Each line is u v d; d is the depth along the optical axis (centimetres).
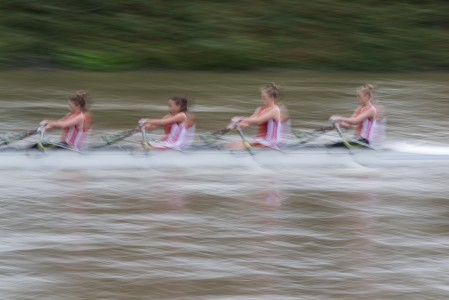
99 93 9081
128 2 11944
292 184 5525
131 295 3741
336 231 4609
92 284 3838
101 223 4641
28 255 4144
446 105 8644
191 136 5975
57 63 10894
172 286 3838
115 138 6072
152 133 7162
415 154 6212
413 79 10731
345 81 10400
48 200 5031
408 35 12012
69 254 4172
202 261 4128
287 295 3784
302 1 12419
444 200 5238
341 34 11931
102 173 5656
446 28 12275
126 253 4203
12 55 10844
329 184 5559
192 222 4697
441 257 4247
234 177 5662
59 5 11769
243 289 3831
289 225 4688
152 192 5259
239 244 4369
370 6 12475
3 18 11456
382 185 5566
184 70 11056
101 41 11338
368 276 3997
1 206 4891
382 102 8756
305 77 10744
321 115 8088
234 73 10994
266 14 12131
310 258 4203
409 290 3856
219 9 12131
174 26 11731
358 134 6184
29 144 5916
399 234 4581
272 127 5966
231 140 6688
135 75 10550
